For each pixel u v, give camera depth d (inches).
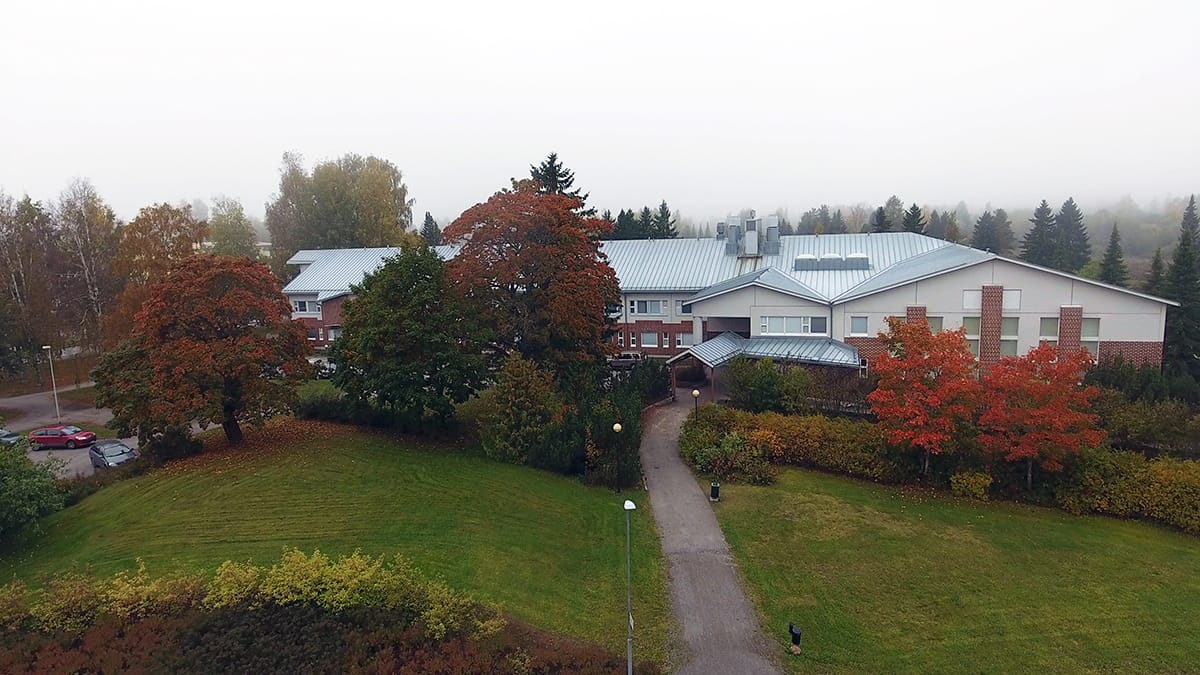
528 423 1096.2
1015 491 996.6
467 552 780.6
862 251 1857.8
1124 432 1123.9
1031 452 944.3
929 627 682.2
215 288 1033.5
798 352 1496.1
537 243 1248.8
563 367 1262.3
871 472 1056.8
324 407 1261.1
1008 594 739.4
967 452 1019.9
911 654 639.8
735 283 1686.8
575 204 1295.5
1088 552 829.8
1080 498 949.2
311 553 769.6
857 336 1553.9
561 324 1214.3
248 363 994.7
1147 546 845.2
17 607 627.8
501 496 943.0
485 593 701.3
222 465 1008.9
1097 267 3604.8
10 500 768.3
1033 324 1445.6
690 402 1542.8
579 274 1238.9
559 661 587.2
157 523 839.7
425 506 890.1
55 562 768.9
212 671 542.6
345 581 646.5
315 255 2588.6
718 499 995.3
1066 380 943.7
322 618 611.5
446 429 1194.6
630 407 1122.0
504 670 565.3
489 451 1092.5
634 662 611.5
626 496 1013.2
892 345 1044.5
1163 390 1256.8
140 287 1818.4
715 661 627.2
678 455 1195.9
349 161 3307.1
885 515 938.1
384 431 1198.3
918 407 982.4
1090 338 1419.8
